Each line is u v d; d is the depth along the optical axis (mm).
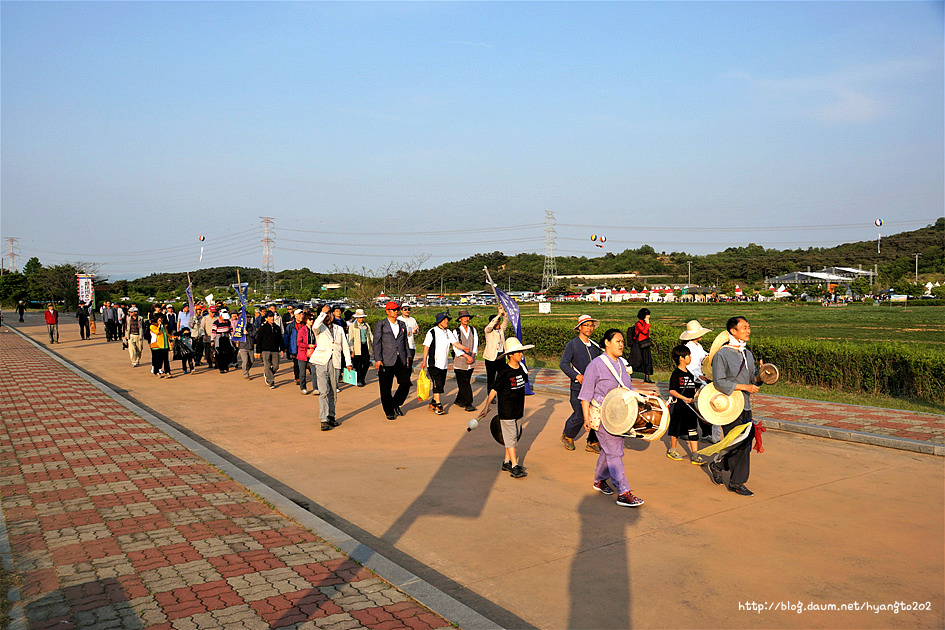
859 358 14094
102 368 20328
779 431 10461
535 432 10805
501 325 12938
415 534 6195
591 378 7332
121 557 5371
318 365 11023
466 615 4359
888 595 4809
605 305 92375
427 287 59812
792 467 8344
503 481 7957
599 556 5598
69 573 5055
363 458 9148
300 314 15289
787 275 135125
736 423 7434
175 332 20219
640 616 4539
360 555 5395
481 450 9594
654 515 6637
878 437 9383
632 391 6945
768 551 5648
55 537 5828
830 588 4926
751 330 35375
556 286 129750
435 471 8438
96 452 9039
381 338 11836
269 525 6176
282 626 4199
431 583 5113
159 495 7094
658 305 89688
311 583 4883
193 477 7816
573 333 20953
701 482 7828
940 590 4883
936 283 116125
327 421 11047
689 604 4699
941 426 10219
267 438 10453
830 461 8602
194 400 14250
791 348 15539
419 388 12117
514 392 8109
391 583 4879
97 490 7266
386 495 7422
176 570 5105
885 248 157500
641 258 195250
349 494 7480
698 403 7574
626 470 8398
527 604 4746
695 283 156875
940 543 5793
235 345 20859
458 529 6312
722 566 5352
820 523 6328
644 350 15398
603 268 189500
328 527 6039
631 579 5129
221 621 4266
